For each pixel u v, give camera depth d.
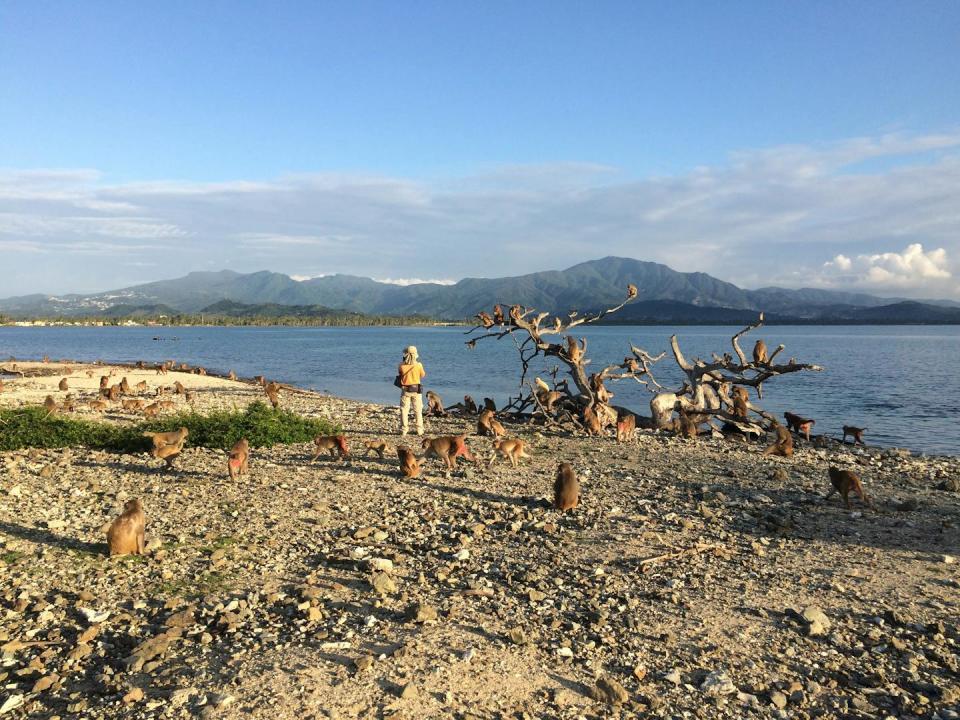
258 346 119.44
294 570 7.80
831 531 9.64
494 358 78.88
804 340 148.38
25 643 5.86
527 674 5.41
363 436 18.27
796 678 5.50
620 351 92.44
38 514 9.80
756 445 18.98
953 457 18.80
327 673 5.27
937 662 5.74
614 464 14.85
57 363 59.50
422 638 5.93
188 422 16.92
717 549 8.66
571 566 8.05
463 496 11.48
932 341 140.75
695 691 5.25
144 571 7.64
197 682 5.14
